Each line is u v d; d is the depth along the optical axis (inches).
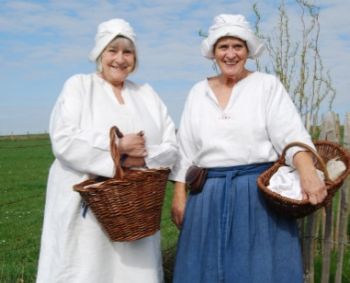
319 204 123.7
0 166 816.9
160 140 146.9
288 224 132.0
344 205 155.3
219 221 132.0
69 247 134.0
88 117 136.0
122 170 123.1
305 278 159.6
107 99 140.1
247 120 133.3
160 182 126.0
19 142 1488.7
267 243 129.1
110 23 138.6
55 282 133.5
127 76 142.8
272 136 134.0
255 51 136.7
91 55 141.3
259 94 134.9
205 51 139.2
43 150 1157.7
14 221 392.5
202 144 137.3
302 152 127.5
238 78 138.3
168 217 365.1
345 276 168.4
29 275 202.2
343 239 156.7
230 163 133.9
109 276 138.1
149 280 140.7
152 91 152.5
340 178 125.6
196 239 135.3
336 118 154.6
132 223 123.3
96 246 135.1
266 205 131.0
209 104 138.8
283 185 126.9
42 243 139.0
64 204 135.8
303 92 174.1
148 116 145.6
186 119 143.6
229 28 132.3
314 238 159.2
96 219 134.6
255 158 133.3
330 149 140.9
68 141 131.3
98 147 129.9
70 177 136.3
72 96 136.3
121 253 138.6
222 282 130.6
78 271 134.3
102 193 121.0
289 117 132.6
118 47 137.9
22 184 613.6
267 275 127.5
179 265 138.7
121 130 138.4
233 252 130.3
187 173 138.9
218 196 133.2
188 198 141.2
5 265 223.1
